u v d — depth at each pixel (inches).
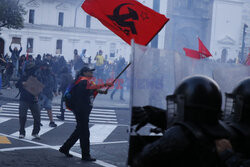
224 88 116.0
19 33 1865.2
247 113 80.3
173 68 100.9
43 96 371.9
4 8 1239.5
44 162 218.8
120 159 241.0
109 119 460.8
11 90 720.3
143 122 90.4
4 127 348.2
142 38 166.6
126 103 648.4
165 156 65.8
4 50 1849.2
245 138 78.0
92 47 1966.0
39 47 1908.2
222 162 66.8
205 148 65.3
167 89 98.0
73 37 1943.9
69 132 344.5
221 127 70.3
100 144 295.0
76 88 228.4
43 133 330.6
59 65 842.8
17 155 232.5
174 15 2097.7
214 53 2198.6
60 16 1937.7
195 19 2160.4
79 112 227.3
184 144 65.1
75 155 245.3
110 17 170.6
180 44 2127.2
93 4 171.9
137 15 167.3
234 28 2235.5
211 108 69.1
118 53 1973.4
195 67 111.1
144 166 68.4
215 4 2186.3
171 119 73.5
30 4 1883.6
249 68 118.5
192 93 69.4
